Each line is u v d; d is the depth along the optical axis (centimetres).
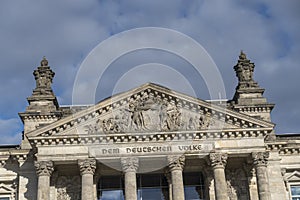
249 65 9556
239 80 9494
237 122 7844
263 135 7831
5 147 8950
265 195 7512
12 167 8462
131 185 7525
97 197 8238
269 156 8312
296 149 8619
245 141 7794
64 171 8131
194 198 8319
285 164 8606
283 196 8125
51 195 7919
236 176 8319
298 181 8594
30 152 8269
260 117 8319
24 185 8138
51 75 9431
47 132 7681
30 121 8831
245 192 8200
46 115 8844
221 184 7562
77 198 8112
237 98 9312
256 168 7688
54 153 7638
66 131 7738
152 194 8288
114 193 8300
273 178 8231
